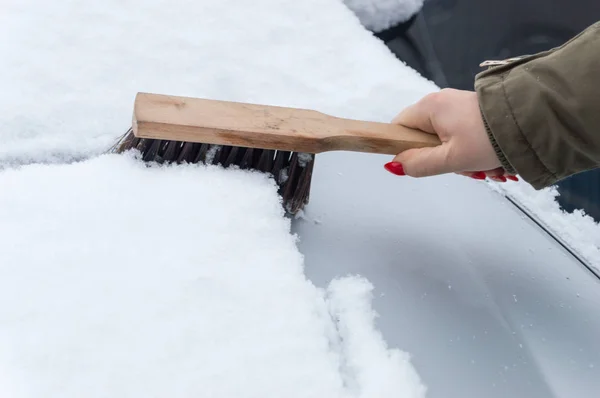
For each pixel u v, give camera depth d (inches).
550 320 37.9
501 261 39.5
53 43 41.3
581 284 39.4
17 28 41.3
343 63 44.0
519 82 36.2
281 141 37.5
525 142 36.2
